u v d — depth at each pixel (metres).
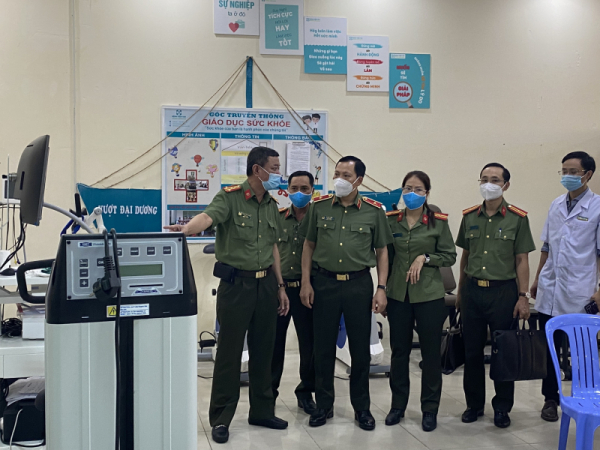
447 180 4.89
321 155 4.69
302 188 3.26
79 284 1.16
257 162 2.76
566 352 3.92
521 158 5.00
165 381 1.23
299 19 4.62
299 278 3.27
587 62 5.05
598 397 2.48
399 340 3.07
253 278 2.77
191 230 2.45
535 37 5.00
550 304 3.26
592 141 5.06
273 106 4.61
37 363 2.27
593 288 3.16
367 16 4.73
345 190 2.88
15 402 2.29
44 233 4.27
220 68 4.52
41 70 4.24
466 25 4.89
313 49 4.64
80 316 1.16
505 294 3.01
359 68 4.72
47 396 1.17
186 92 4.48
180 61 4.46
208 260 4.56
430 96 4.85
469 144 4.92
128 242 1.20
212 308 4.57
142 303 1.21
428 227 3.03
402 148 4.82
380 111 4.78
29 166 1.78
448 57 4.87
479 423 3.09
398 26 4.78
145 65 4.41
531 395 3.62
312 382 3.30
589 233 3.15
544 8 5.00
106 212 4.36
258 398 2.95
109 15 4.34
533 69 5.00
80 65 4.30
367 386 3.02
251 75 4.56
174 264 1.24
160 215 4.46
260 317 2.83
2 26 4.17
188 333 1.24
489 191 2.99
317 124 4.68
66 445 1.16
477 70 4.92
